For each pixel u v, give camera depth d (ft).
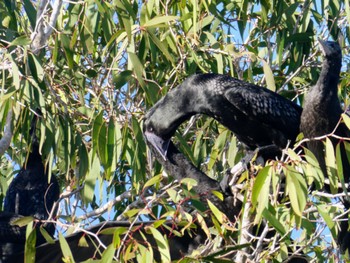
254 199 33.40
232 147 47.73
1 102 43.68
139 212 35.06
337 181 37.40
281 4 51.13
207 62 50.62
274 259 36.55
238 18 51.78
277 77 51.78
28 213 49.06
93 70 48.70
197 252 35.17
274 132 45.65
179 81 50.42
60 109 47.11
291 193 33.27
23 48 44.70
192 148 49.57
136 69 43.60
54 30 46.62
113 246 34.12
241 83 46.57
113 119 44.73
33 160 49.96
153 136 46.73
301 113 44.70
